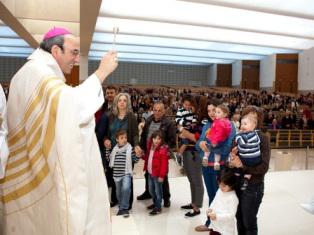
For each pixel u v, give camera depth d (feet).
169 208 14.21
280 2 37.45
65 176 4.07
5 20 27.04
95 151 4.59
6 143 4.37
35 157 4.32
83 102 4.33
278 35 52.39
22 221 4.54
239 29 48.57
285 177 19.85
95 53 78.18
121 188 13.07
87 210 4.51
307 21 44.55
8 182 4.58
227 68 100.01
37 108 4.31
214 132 10.85
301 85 74.43
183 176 19.42
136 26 47.73
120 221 12.05
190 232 11.85
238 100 66.59
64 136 4.08
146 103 55.77
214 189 11.65
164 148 13.21
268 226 12.75
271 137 40.04
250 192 8.97
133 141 13.55
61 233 4.15
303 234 12.10
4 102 4.42
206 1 36.76
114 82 102.68
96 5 21.40
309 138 40.14
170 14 41.65
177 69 107.34
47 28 34.45
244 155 8.77
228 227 9.36
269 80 81.15
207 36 55.01
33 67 4.56
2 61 92.07
